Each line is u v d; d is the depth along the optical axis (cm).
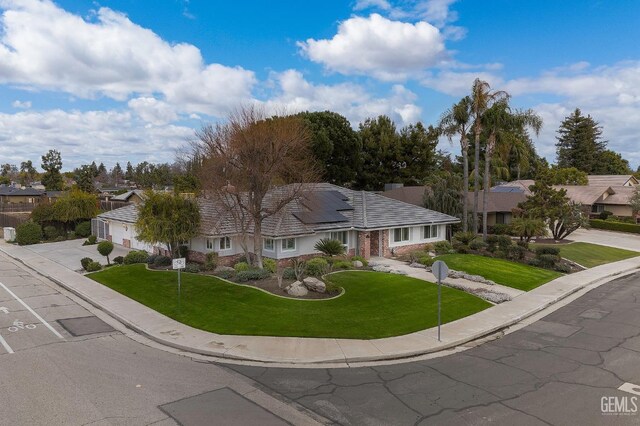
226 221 2589
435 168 6531
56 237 3969
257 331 1398
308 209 2817
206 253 2539
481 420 853
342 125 4972
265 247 2638
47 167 9450
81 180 8394
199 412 873
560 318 1642
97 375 1061
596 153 8656
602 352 1260
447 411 893
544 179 3875
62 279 2256
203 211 2734
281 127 2284
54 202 4212
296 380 1055
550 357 1222
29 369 1091
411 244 3117
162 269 2344
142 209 2328
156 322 1510
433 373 1106
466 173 3603
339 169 5003
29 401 909
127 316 1580
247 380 1051
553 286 2175
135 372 1087
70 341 1327
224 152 2277
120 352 1238
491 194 4672
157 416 852
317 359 1183
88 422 822
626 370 1118
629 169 9869
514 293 1998
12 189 8100
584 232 4597
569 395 969
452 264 2533
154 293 1888
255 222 2302
